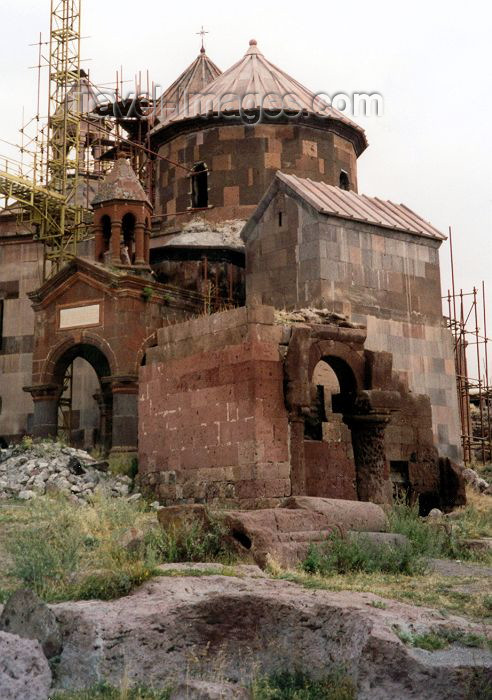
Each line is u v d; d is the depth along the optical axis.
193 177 33.34
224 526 12.64
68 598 9.84
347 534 13.34
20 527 15.06
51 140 36.34
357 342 20.31
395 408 20.17
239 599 8.75
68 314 26.89
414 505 19.97
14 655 7.54
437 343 26.83
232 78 34.53
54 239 34.38
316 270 25.00
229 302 30.16
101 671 7.99
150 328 26.20
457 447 26.48
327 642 8.21
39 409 27.12
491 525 19.27
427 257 27.28
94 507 17.97
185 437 20.20
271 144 32.53
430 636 8.03
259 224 26.84
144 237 28.42
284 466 18.59
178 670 8.28
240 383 18.88
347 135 33.88
